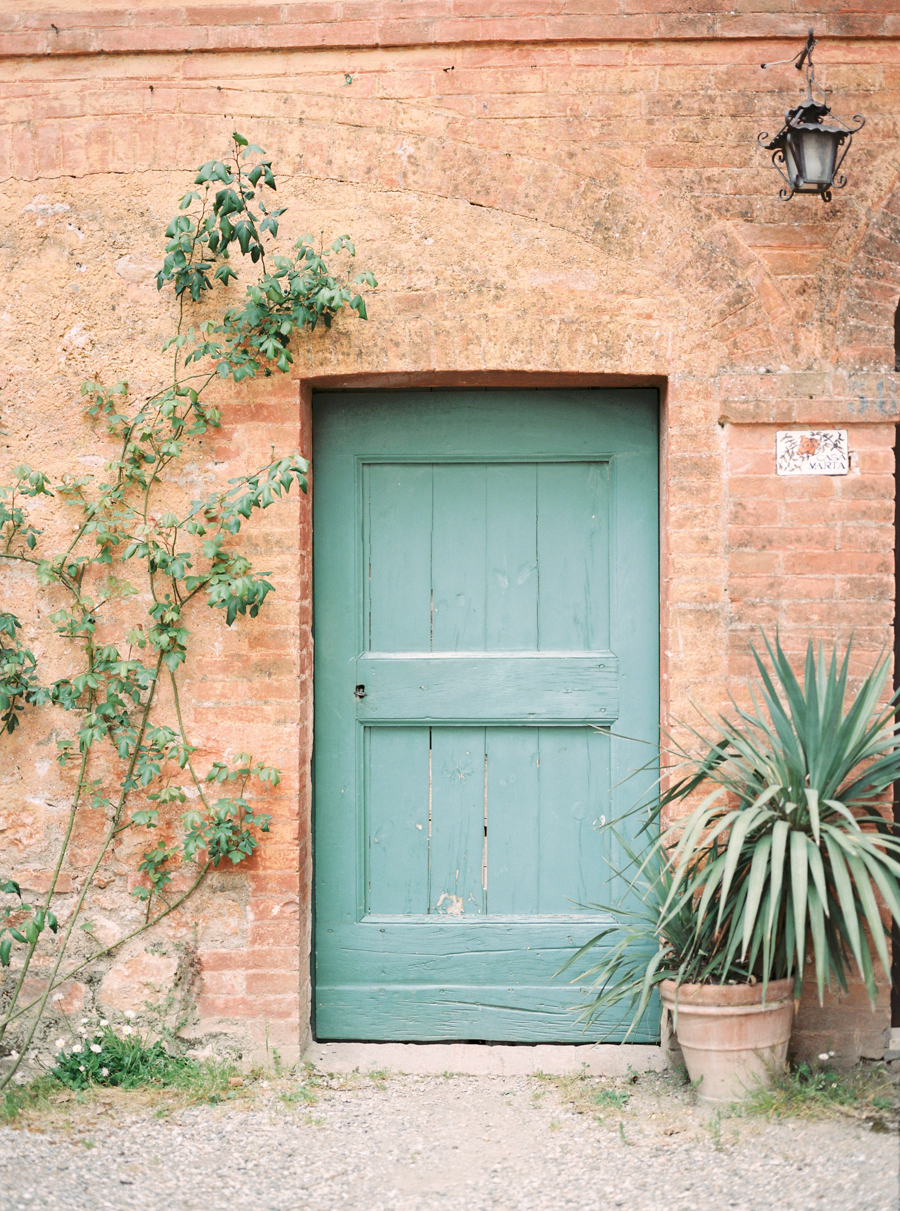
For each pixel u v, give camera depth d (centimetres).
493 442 360
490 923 358
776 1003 298
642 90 337
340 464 362
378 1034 357
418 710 360
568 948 356
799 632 331
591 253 337
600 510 360
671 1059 338
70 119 344
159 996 338
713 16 335
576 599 360
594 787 359
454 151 339
